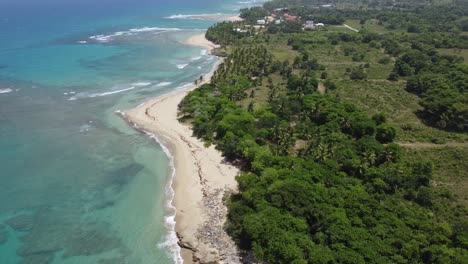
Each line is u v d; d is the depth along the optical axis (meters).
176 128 115.12
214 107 120.50
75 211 79.69
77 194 84.94
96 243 71.31
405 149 99.25
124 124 117.81
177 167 95.38
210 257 67.19
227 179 88.88
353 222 67.12
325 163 86.88
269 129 103.50
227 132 101.88
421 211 73.38
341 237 62.94
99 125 116.62
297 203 71.25
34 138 107.38
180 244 70.44
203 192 84.75
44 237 72.69
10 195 83.94
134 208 80.62
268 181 78.81
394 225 66.81
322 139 99.00
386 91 143.12
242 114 111.44
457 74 144.25
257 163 85.62
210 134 107.56
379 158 91.19
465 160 92.94
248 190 77.62
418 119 119.75
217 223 75.00
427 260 60.31
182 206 80.62
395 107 128.50
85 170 93.75
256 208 72.25
